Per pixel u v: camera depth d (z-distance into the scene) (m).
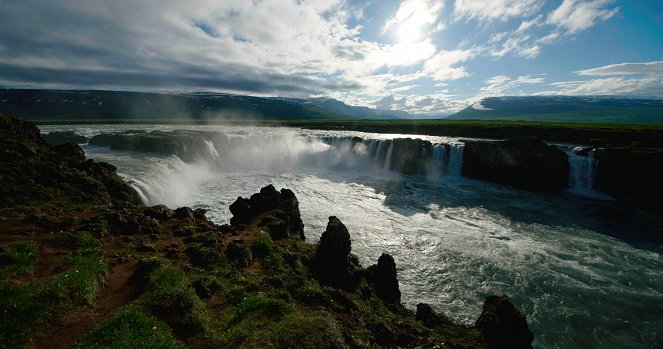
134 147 67.69
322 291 17.42
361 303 19.59
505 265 31.64
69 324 11.36
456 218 44.31
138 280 14.88
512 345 18.11
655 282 29.12
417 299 26.03
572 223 43.41
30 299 11.67
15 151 32.75
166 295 12.86
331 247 24.52
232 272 17.62
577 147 64.94
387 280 25.08
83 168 36.34
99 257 16.73
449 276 29.53
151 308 12.18
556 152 60.66
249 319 12.43
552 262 32.47
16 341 10.12
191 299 12.91
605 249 35.66
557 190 59.25
